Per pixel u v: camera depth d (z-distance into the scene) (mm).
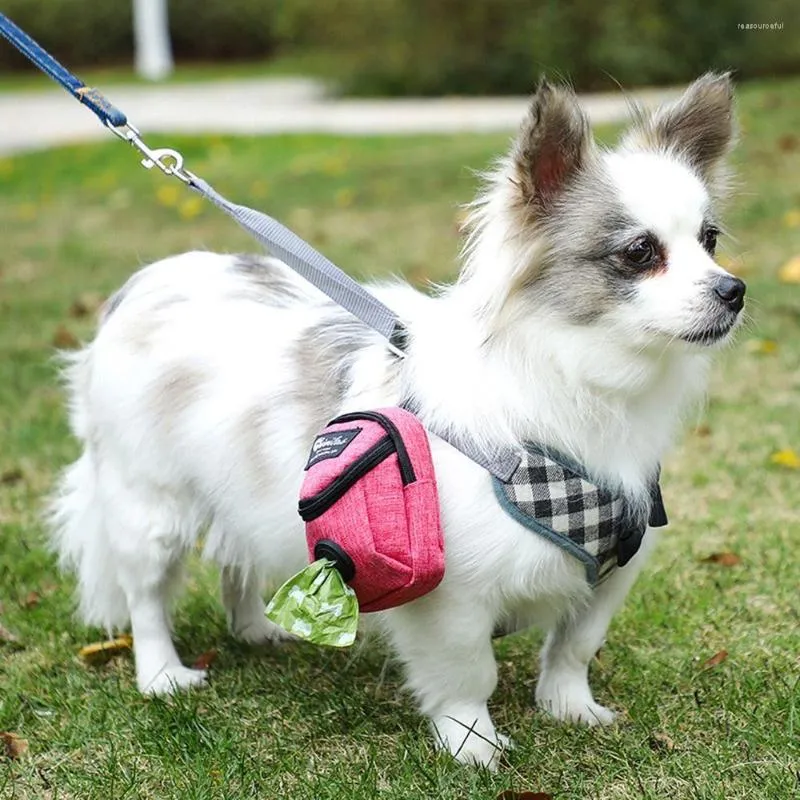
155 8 6512
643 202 859
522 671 1048
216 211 2756
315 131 3932
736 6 4340
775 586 1135
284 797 898
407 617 906
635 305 849
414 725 975
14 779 927
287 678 1036
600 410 870
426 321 908
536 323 863
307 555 944
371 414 858
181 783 915
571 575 896
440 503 868
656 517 922
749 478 1332
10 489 1373
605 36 4320
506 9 4648
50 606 1155
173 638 1104
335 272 930
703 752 923
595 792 896
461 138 3445
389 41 4906
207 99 5207
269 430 934
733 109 932
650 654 1051
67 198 3066
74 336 1835
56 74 976
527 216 863
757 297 1854
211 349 970
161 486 995
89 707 1007
